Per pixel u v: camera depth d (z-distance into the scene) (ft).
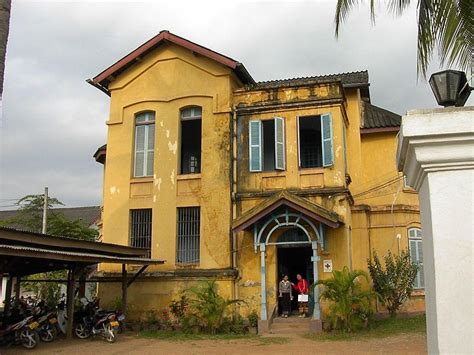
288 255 63.67
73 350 43.01
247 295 56.75
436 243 7.71
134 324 57.11
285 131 59.31
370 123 67.92
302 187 57.62
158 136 63.46
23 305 55.11
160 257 60.13
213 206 59.31
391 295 56.39
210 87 62.03
